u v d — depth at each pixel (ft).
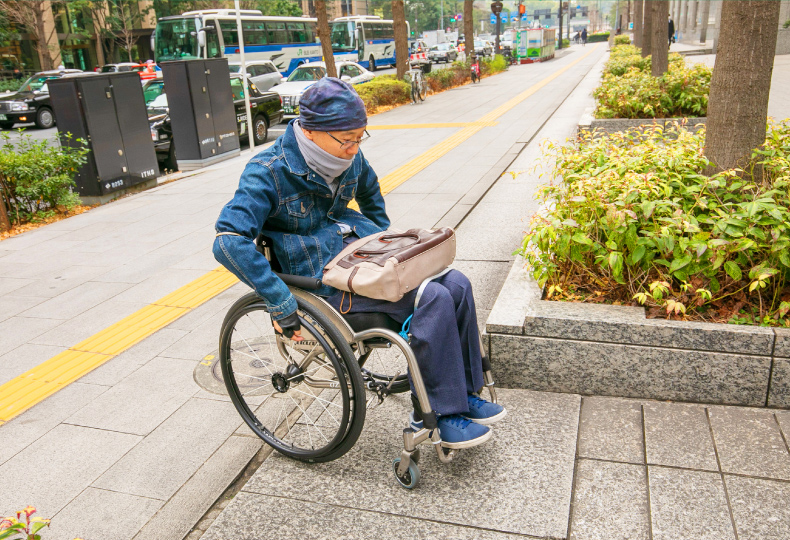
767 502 7.41
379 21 128.26
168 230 22.08
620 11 254.68
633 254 10.03
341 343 7.57
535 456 8.50
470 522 7.42
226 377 9.30
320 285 7.88
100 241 21.26
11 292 16.72
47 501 8.43
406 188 25.02
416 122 46.19
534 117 43.21
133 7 152.15
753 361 8.99
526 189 23.66
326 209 8.54
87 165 27.27
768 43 11.10
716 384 9.27
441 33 193.77
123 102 28.55
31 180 24.36
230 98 38.45
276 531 7.51
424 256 7.57
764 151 11.48
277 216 8.11
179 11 153.58
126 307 15.21
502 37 207.00
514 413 9.52
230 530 7.57
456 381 7.64
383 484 8.22
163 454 9.34
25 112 59.72
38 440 9.87
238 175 31.68
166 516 8.05
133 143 29.25
